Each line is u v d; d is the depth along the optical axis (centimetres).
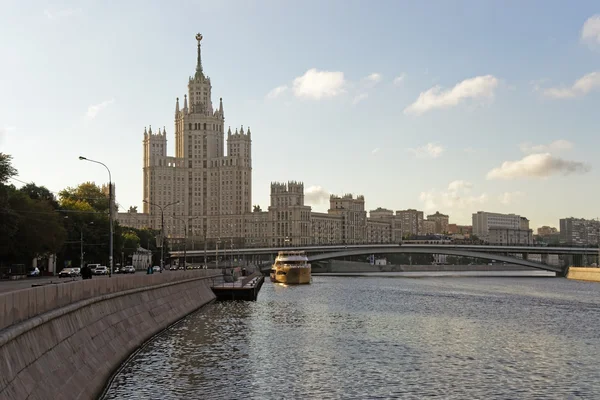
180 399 4278
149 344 6272
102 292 5106
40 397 2988
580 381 5034
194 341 6725
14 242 12794
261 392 4538
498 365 5666
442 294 15638
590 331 8138
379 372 5297
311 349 6391
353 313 10362
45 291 3544
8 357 2770
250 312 10350
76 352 3919
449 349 6519
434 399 4431
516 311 10962
